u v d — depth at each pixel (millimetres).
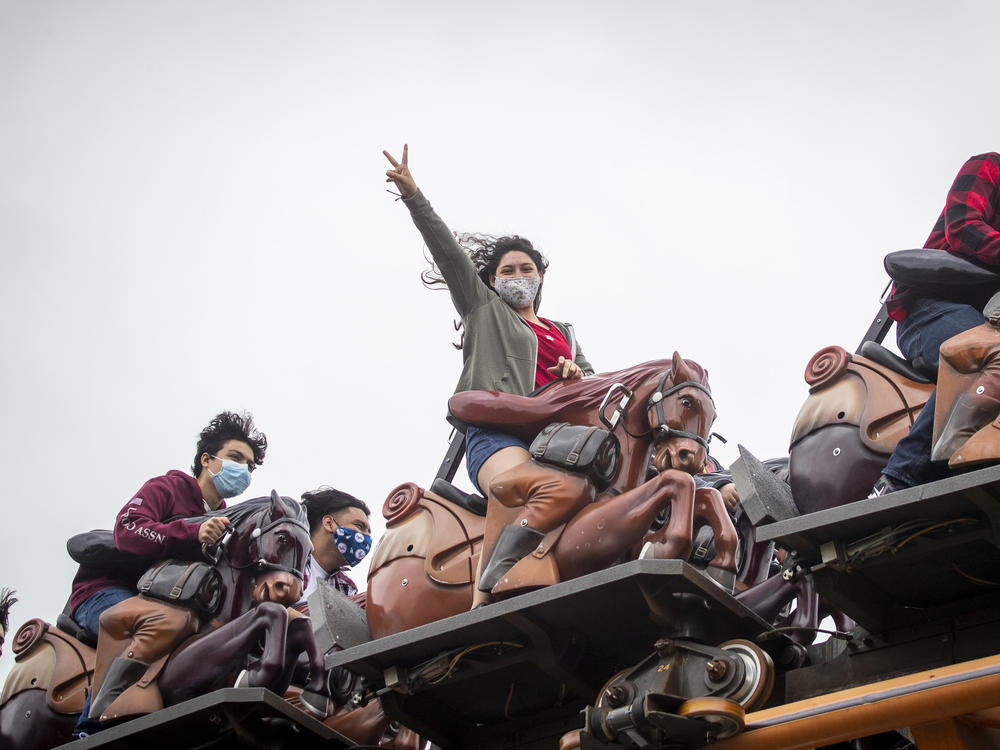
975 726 8172
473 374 11008
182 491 12789
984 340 8852
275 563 11922
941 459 8703
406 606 10555
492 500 10227
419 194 10953
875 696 8102
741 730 8414
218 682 11625
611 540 9641
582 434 10102
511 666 10266
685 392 10102
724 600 9266
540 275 11742
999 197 9727
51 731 12797
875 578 9266
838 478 9531
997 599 9227
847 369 9938
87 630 12820
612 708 9016
